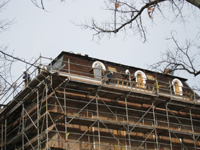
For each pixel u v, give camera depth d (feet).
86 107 90.63
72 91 89.86
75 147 85.20
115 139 92.22
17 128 102.27
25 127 96.22
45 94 91.04
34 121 86.28
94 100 92.38
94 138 88.74
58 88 85.92
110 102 94.89
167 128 96.89
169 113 105.91
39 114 85.71
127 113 91.91
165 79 112.37
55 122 83.20
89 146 86.02
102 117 92.12
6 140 102.42
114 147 91.20
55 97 85.46
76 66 96.58
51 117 83.71
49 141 85.10
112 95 93.56
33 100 93.15
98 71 98.07
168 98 99.55
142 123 98.63
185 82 118.01
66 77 84.12
